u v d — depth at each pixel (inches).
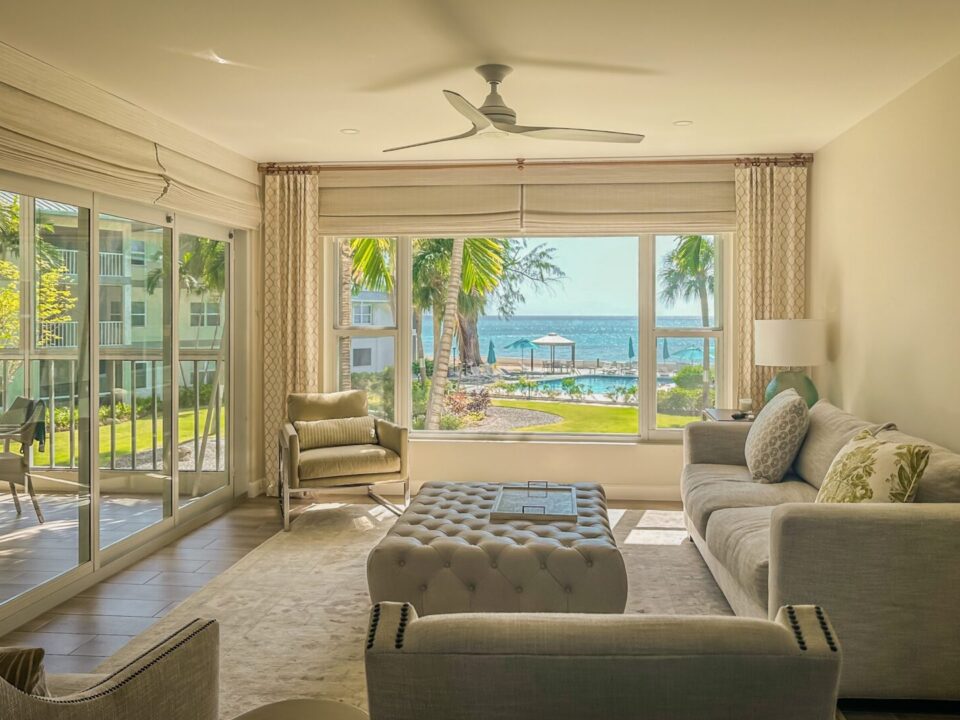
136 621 141.9
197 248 215.6
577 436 248.7
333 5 121.9
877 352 181.0
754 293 229.3
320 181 244.8
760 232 229.0
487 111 154.4
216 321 227.1
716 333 242.4
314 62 148.5
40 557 148.4
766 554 118.3
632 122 194.5
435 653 47.0
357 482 208.5
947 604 105.9
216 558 179.9
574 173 237.3
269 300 243.0
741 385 230.8
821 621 48.8
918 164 160.4
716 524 143.8
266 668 120.9
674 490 237.6
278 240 242.2
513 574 124.2
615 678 46.6
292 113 184.7
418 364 254.4
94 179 160.9
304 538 196.1
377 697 47.9
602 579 124.1
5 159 136.0
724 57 146.6
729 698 46.8
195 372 214.2
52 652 128.9
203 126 196.2
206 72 153.6
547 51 143.3
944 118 149.9
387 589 126.6
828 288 213.5
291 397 229.1
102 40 135.7
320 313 249.1
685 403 244.5
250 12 124.6
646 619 48.8
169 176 189.0
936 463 119.0
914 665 106.6
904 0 120.7
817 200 223.5
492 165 239.8
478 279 253.1
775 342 201.9
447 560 126.0
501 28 132.0
